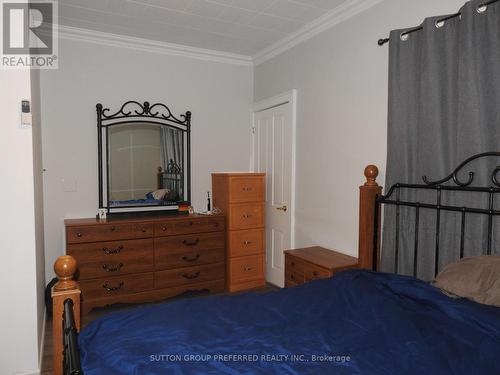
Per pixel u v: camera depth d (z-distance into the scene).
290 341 1.34
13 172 2.02
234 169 4.12
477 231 1.79
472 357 1.18
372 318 1.50
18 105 2.01
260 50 3.85
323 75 3.05
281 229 3.65
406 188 2.17
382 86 2.48
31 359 2.09
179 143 3.79
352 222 2.76
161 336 1.38
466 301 1.50
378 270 2.34
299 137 3.38
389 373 1.12
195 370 1.15
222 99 4.02
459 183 1.83
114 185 3.49
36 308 2.10
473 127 1.80
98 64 3.40
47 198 3.23
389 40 2.29
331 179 2.97
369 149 2.60
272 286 3.77
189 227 3.37
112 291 3.05
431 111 2.01
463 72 1.85
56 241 3.27
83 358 1.25
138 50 3.57
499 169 1.68
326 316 1.57
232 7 2.82
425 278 2.05
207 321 1.52
